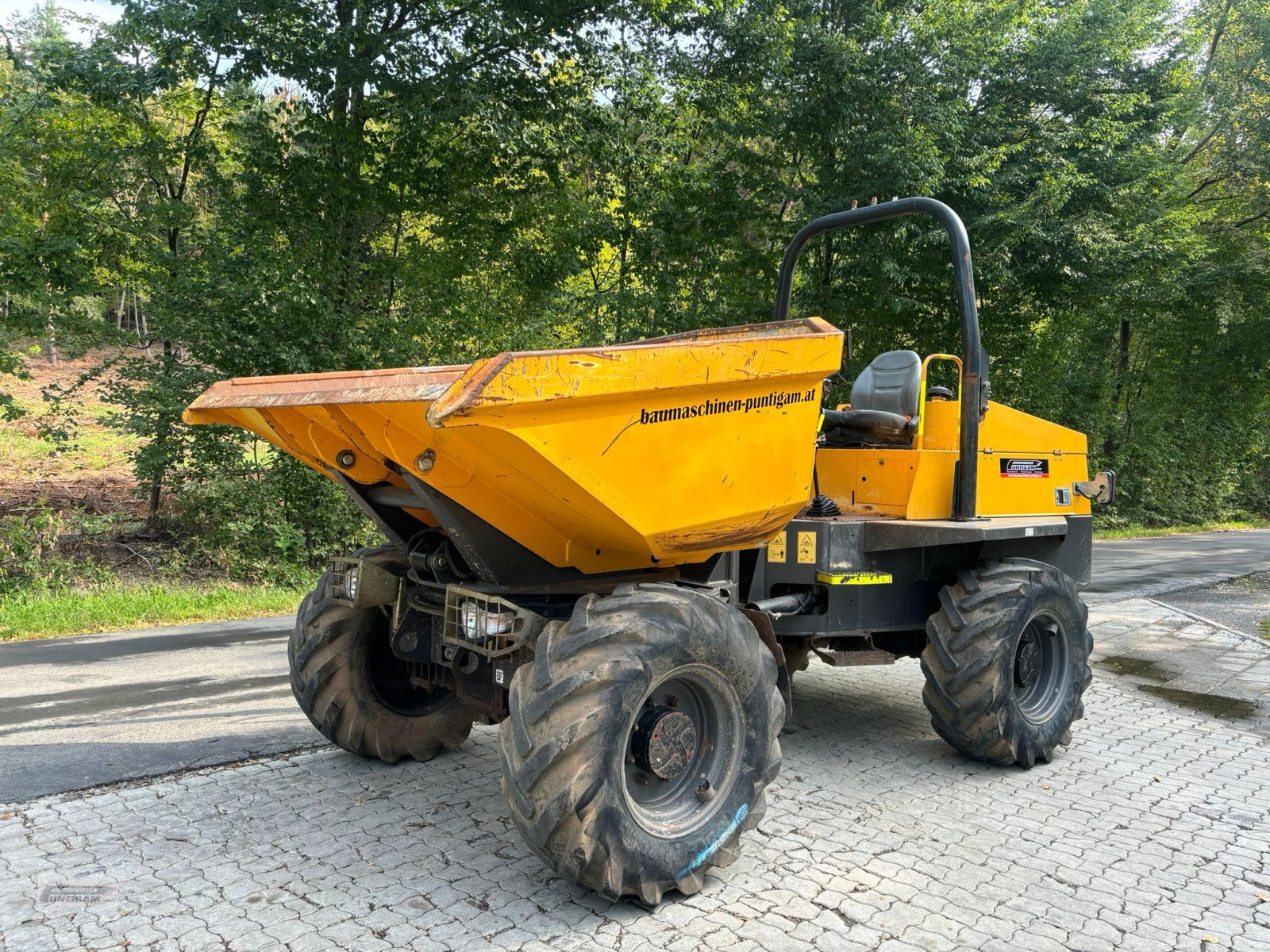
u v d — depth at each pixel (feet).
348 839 11.59
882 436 15.80
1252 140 76.95
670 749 10.04
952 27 44.29
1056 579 15.42
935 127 44.55
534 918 9.66
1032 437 17.31
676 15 40.06
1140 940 9.49
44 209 33.35
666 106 42.96
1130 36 53.11
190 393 33.14
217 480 35.86
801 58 44.29
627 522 9.87
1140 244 53.62
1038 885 10.73
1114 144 52.03
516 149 37.50
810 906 10.09
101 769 14.06
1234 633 27.68
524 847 11.43
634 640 9.55
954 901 10.27
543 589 11.31
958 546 16.15
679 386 9.61
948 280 48.14
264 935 9.20
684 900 10.18
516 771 9.15
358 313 35.96
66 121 33.22
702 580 12.55
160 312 32.63
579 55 38.04
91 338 33.76
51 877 10.41
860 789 13.97
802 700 19.27
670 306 45.60
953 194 46.91
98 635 25.17
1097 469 74.79
